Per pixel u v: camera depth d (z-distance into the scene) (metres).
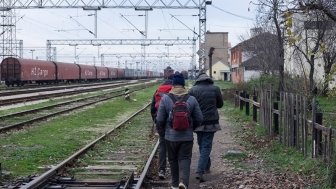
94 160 13.26
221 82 92.31
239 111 28.45
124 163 12.88
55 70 76.62
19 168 11.91
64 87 66.19
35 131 19.56
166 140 8.73
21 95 44.25
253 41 45.66
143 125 23.06
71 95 48.44
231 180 10.55
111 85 78.12
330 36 20.03
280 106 14.55
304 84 19.06
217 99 10.69
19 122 22.31
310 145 12.30
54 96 45.47
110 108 33.66
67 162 12.02
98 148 15.28
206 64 41.72
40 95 43.78
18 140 16.89
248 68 68.62
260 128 18.20
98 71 99.81
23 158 13.30
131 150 15.23
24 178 10.53
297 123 12.61
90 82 97.69
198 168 10.59
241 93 28.62
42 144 16.05
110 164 12.74
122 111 31.64
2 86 67.50
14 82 66.06
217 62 106.44
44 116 24.67
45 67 72.81
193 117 8.73
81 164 12.53
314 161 10.75
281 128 14.47
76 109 31.61
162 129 8.88
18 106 33.25
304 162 11.17
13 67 64.94
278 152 13.38
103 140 17.03
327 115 21.30
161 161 10.83
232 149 14.65
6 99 36.59
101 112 30.11
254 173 11.09
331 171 9.04
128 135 19.11
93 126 22.42
